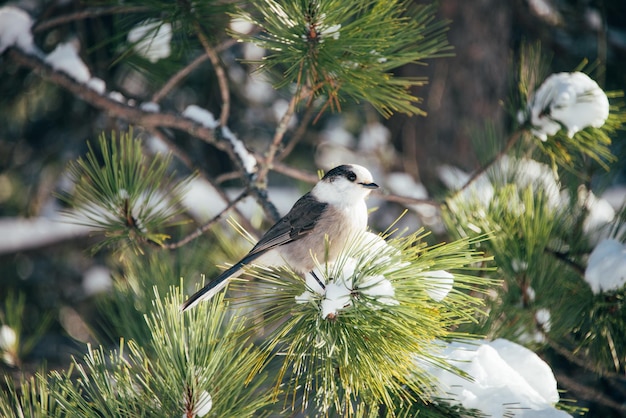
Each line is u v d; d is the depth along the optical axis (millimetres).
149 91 12078
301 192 10445
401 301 4773
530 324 6363
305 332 4812
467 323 6219
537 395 5238
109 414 4844
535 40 12695
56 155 12938
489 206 6664
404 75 12789
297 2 5773
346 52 6184
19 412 4750
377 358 4773
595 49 12477
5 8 9562
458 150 12141
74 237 13047
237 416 4773
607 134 6969
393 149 12781
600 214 6984
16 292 13641
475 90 12086
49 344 12477
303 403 5168
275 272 5398
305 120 8070
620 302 5961
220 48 7902
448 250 5102
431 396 5285
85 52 10414
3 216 13844
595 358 6430
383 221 11773
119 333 6516
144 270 6840
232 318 5051
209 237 9289
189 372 4570
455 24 12078
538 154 7484
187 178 7066
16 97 12266
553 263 6477
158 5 7797
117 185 6516
